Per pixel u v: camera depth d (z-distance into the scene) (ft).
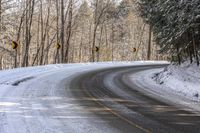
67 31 140.26
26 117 29.30
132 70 90.84
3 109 31.94
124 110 34.71
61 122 28.17
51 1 139.13
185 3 53.52
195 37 62.95
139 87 55.88
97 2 156.97
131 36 240.12
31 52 204.33
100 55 233.14
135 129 26.78
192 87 51.44
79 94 44.47
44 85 51.39
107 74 76.54
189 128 27.55
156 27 74.43
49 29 165.27
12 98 38.06
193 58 69.00
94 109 34.60
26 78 58.18
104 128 26.78
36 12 148.36
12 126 26.03
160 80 65.46
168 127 27.76
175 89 54.49
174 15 58.34
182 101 42.24
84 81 60.49
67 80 60.44
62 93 44.45
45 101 37.60
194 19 53.88
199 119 31.40
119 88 53.16
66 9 137.90
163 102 40.96
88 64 110.42
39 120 28.45
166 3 59.88
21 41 163.02
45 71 75.56
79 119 29.63
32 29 183.01
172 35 63.10
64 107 34.78
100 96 43.65
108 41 241.76
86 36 240.94
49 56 233.14
